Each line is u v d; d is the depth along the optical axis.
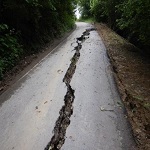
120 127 4.45
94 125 4.50
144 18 9.96
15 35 9.05
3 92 6.06
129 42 15.36
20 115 4.88
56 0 14.60
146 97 5.86
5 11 8.75
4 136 4.18
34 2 9.15
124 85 6.62
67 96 5.87
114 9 24.16
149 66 8.88
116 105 5.36
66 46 12.30
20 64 8.39
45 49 11.35
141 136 4.19
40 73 7.59
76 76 7.27
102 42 13.95
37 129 4.37
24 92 6.05
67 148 3.81
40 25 12.47
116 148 3.84
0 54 7.71
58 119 4.72
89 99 5.64
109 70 8.04
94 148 3.83
